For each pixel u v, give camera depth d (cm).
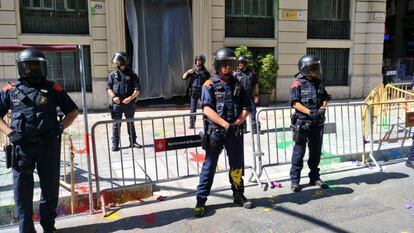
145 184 473
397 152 661
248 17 1341
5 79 609
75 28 1177
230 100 412
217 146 412
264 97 1283
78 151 683
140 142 762
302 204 453
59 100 362
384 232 379
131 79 678
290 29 1373
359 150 653
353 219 410
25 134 336
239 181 444
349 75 1489
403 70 2145
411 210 432
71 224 409
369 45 1478
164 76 1268
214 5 1273
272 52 1377
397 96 833
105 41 1188
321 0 1428
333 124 602
